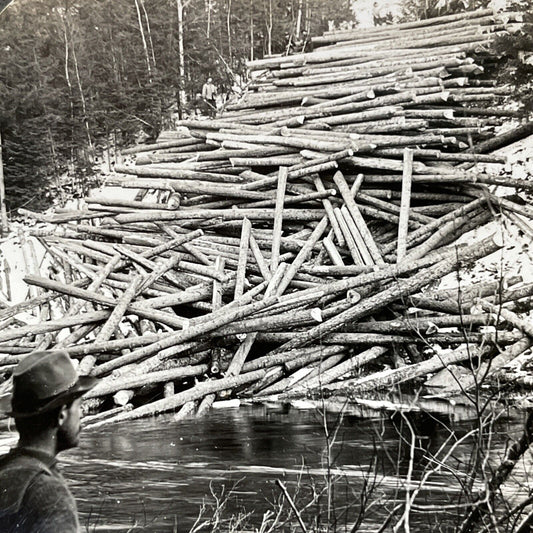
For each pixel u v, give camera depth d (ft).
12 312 50.72
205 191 63.10
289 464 31.68
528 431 14.88
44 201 110.83
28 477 9.55
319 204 60.80
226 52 122.11
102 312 48.21
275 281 51.60
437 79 68.59
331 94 71.77
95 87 117.60
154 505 26.68
